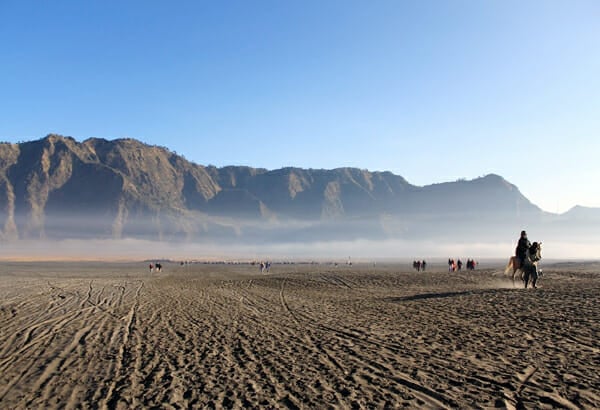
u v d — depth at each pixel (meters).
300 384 8.73
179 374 9.68
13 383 9.45
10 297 26.14
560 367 8.95
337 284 36.03
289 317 17.48
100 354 11.69
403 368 9.43
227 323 16.17
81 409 7.90
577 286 23.95
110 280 45.81
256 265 121.56
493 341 11.38
